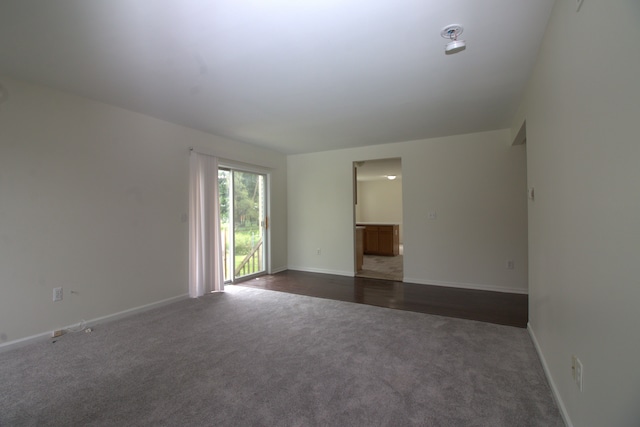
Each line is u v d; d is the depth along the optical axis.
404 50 2.17
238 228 4.99
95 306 3.08
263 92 2.90
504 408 1.75
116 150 3.26
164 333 2.85
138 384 2.01
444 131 4.31
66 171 2.88
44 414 1.71
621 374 1.00
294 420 1.66
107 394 1.90
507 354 2.40
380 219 10.20
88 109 3.04
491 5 1.71
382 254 7.86
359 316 3.30
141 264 3.50
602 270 1.15
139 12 1.72
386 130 4.24
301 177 5.89
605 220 1.13
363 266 6.33
